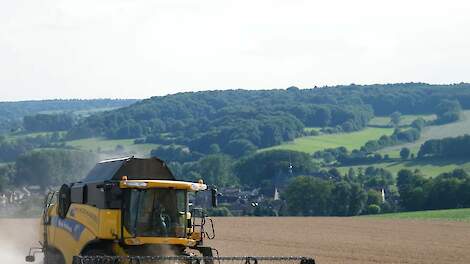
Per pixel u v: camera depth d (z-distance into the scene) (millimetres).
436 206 189250
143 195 29906
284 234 85938
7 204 116375
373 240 77062
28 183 171875
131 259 27156
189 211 31234
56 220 33719
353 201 192875
